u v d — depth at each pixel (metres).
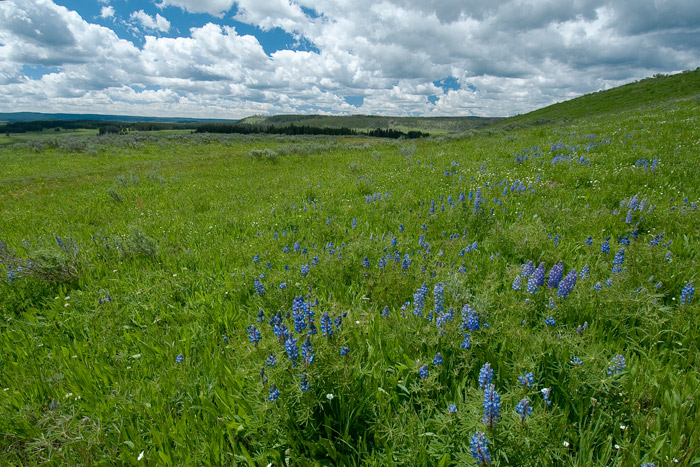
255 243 6.68
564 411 2.52
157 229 8.47
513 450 2.07
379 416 2.62
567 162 10.52
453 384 2.81
